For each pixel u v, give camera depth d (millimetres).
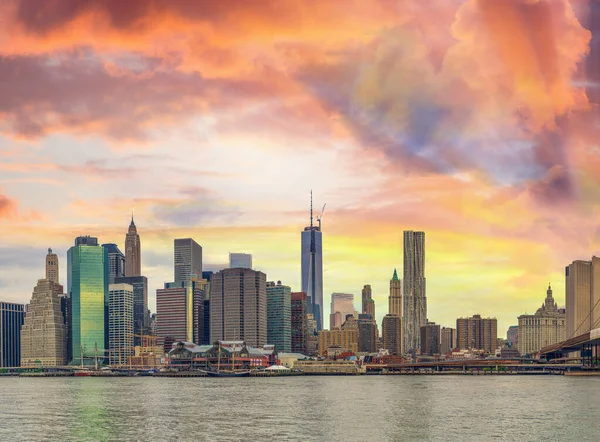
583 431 184625
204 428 195500
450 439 173875
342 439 174875
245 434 184000
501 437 176250
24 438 182250
